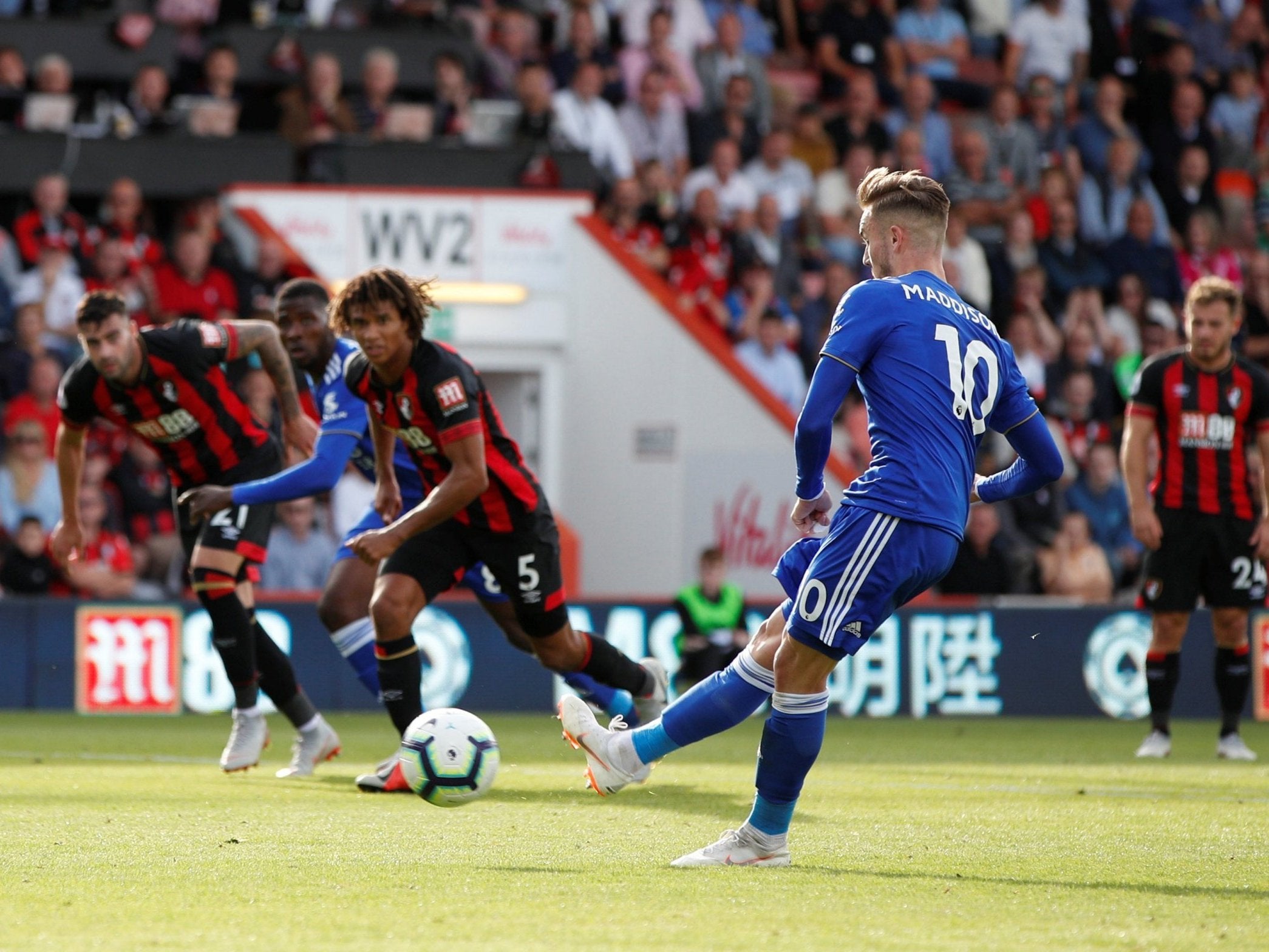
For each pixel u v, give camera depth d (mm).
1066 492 54281
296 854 16500
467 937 11984
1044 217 62500
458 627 44594
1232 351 31984
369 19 59625
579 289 55406
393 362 20172
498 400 56094
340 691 44469
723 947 11602
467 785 17562
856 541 15344
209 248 51094
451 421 20094
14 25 54531
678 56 64125
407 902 13562
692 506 55375
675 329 55344
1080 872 15633
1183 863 16281
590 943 11750
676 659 45750
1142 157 67625
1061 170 62719
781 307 58594
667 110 61531
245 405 25797
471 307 54344
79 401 24797
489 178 55469
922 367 15586
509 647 44875
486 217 54781
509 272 54906
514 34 61406
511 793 23156
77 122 52969
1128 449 31875
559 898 13781
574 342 55406
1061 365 58344
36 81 54625
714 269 57594
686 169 61531
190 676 43562
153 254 51062
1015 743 36312
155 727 38500
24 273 50031
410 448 21109
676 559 55312
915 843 17734
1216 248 66500
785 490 55562
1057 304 61688
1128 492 31781
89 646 43219
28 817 19922
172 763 28469
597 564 55531
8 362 47938
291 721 25984
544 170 56094
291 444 26078
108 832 18250
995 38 72750
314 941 11812
